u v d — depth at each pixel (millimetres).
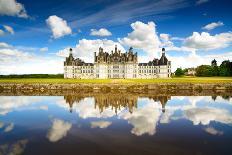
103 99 61344
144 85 96250
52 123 32000
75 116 37031
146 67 178875
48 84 98250
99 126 30188
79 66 181375
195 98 64062
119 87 95438
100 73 175625
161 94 76812
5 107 47312
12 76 179000
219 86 97250
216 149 21453
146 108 45219
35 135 25922
